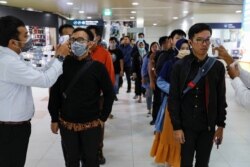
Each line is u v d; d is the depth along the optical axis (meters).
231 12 13.19
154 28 23.80
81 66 2.22
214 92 2.09
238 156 3.63
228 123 5.11
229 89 8.77
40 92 8.19
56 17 13.65
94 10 12.55
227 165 3.37
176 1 9.88
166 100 3.01
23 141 1.97
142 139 4.25
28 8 12.12
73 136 2.27
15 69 1.81
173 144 2.93
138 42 7.68
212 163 3.42
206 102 2.08
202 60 2.10
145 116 5.62
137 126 4.93
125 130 4.71
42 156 3.60
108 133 4.54
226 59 1.88
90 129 2.27
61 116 2.29
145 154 3.67
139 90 7.01
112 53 6.64
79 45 2.17
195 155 2.28
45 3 10.66
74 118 2.22
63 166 3.31
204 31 2.01
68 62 2.25
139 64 7.02
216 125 2.22
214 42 1.96
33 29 12.66
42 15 13.02
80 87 2.20
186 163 2.17
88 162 2.33
